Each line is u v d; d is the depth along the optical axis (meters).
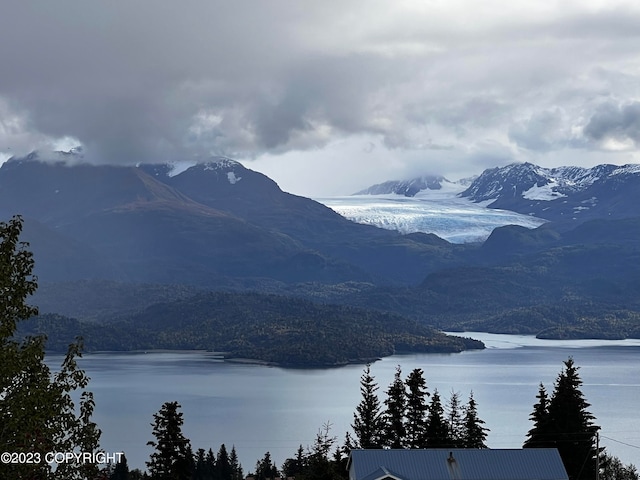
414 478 88.19
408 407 128.75
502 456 90.88
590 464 114.62
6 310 44.78
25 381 43.72
